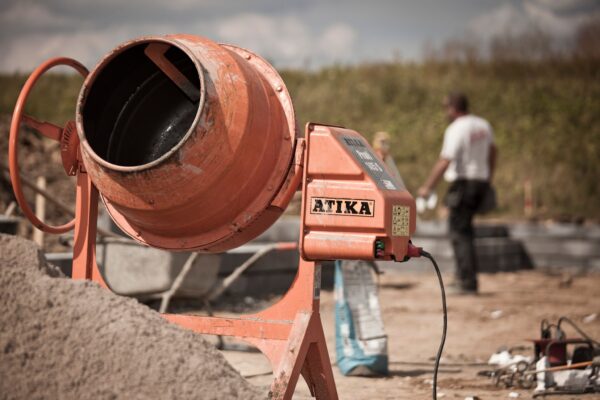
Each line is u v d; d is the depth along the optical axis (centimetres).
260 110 362
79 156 395
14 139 371
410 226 359
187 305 832
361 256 342
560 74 2356
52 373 294
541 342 527
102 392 289
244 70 366
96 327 304
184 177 346
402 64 2412
